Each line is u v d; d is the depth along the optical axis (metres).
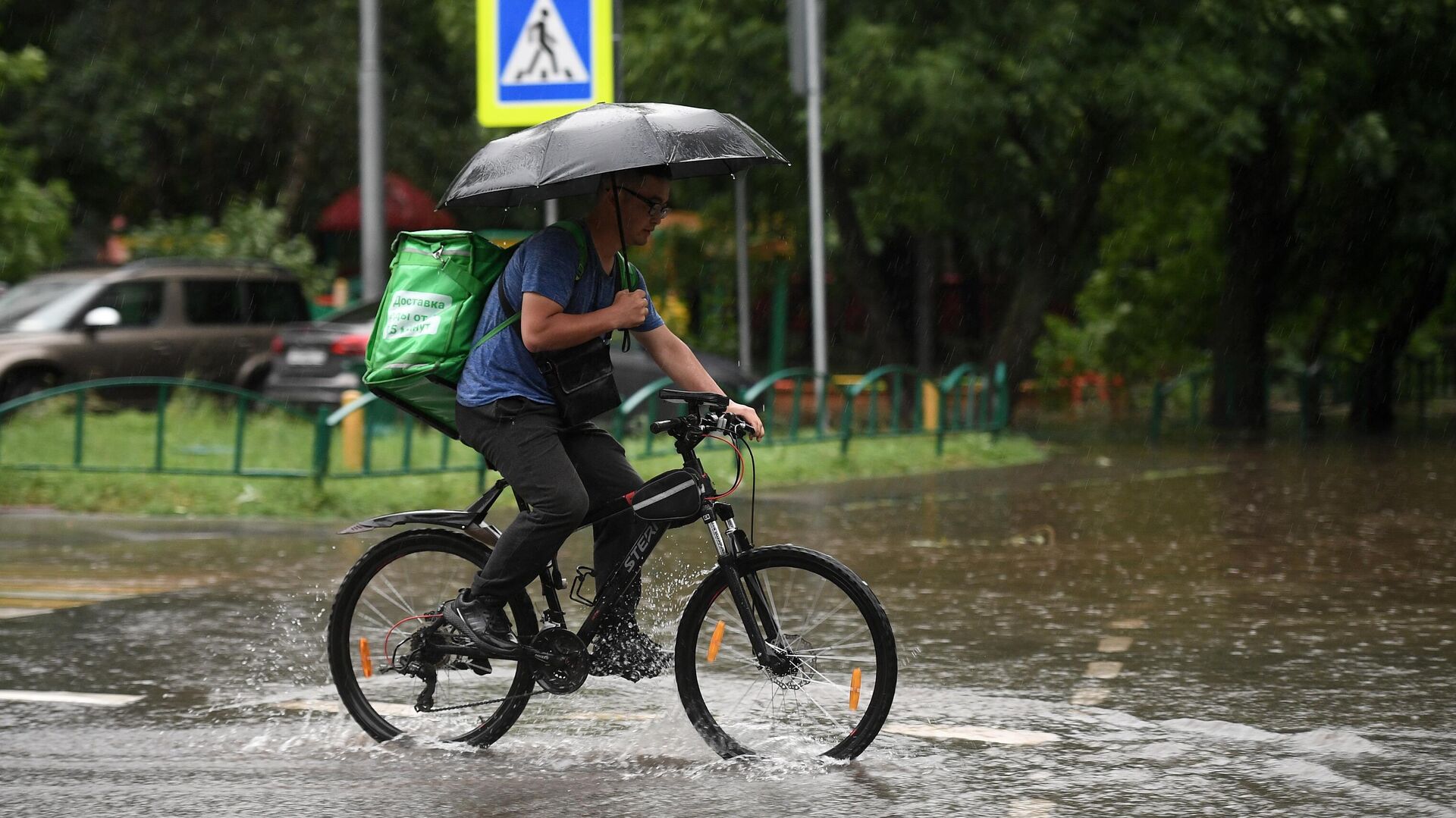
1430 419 77.94
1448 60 64.75
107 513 35.78
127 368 54.19
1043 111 56.84
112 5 93.62
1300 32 57.75
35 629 22.77
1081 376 82.38
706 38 57.47
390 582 16.97
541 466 15.58
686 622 16.23
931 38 56.56
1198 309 76.25
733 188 69.06
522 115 33.88
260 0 96.81
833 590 17.95
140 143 95.56
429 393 16.56
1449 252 70.88
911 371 50.72
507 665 18.39
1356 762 15.80
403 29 101.56
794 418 47.56
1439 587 26.73
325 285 75.31
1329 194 71.62
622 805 14.45
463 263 15.91
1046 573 28.19
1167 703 18.34
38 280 55.94
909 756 16.11
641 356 54.06
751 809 14.30
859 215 71.88
